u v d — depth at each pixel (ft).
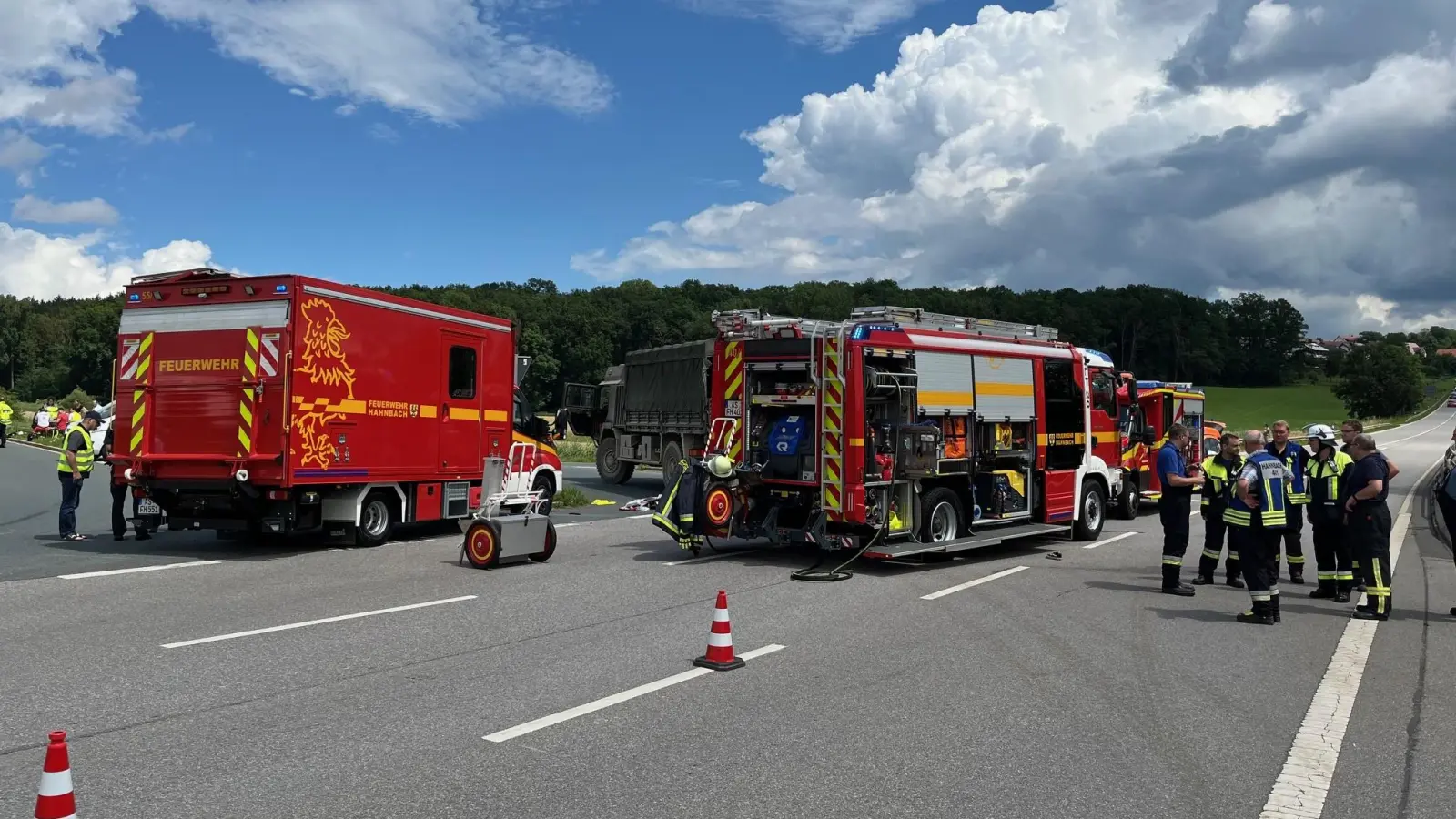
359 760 15.80
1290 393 407.85
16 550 40.16
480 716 18.25
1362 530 29.58
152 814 13.50
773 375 40.06
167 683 20.22
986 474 42.29
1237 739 17.71
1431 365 628.69
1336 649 25.20
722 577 35.32
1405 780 15.72
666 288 364.79
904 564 39.11
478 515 37.45
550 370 321.32
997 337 44.01
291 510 38.68
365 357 41.11
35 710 18.30
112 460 40.24
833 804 14.29
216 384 38.70
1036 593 32.78
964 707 19.35
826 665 22.57
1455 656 24.50
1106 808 14.34
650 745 16.74
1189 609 30.42
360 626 26.11
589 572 36.11
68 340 362.94
